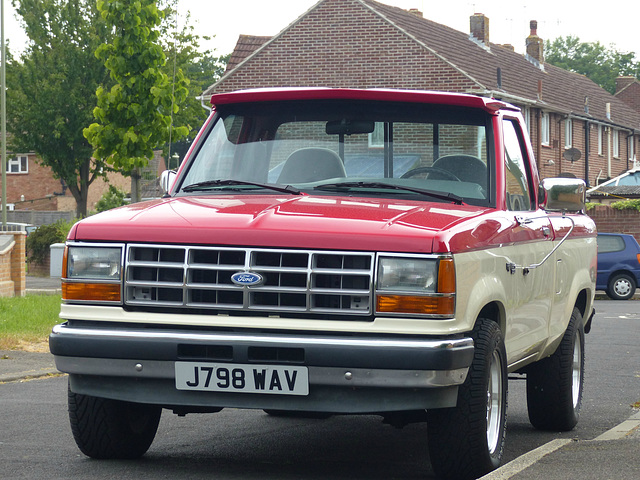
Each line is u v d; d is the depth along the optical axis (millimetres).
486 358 5922
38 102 52562
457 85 38875
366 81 39375
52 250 32750
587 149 52938
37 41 52938
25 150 55469
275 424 8641
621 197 39969
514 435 8273
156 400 5859
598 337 18016
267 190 6730
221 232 5684
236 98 7262
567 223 8305
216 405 5742
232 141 7203
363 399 5574
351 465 6816
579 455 6305
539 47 56438
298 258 5582
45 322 16828
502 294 6285
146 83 20391
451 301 5500
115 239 5871
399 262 5492
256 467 6680
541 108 47062
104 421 6531
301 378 5543
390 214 5891
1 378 11383
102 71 52844
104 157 20812
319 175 6883
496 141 6914
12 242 24281
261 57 40438
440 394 5574
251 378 5617
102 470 6461
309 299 5547
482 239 6000
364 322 5512
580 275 8656
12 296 24031
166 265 5738
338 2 39625
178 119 45844
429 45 40188
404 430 8391
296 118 7109
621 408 9914
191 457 7020
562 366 8281
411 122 6953
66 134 53031
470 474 6008
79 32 52781
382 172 6871
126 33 20281
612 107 59688
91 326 5918
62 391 10539
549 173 48375
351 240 5539
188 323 5699
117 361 5812
